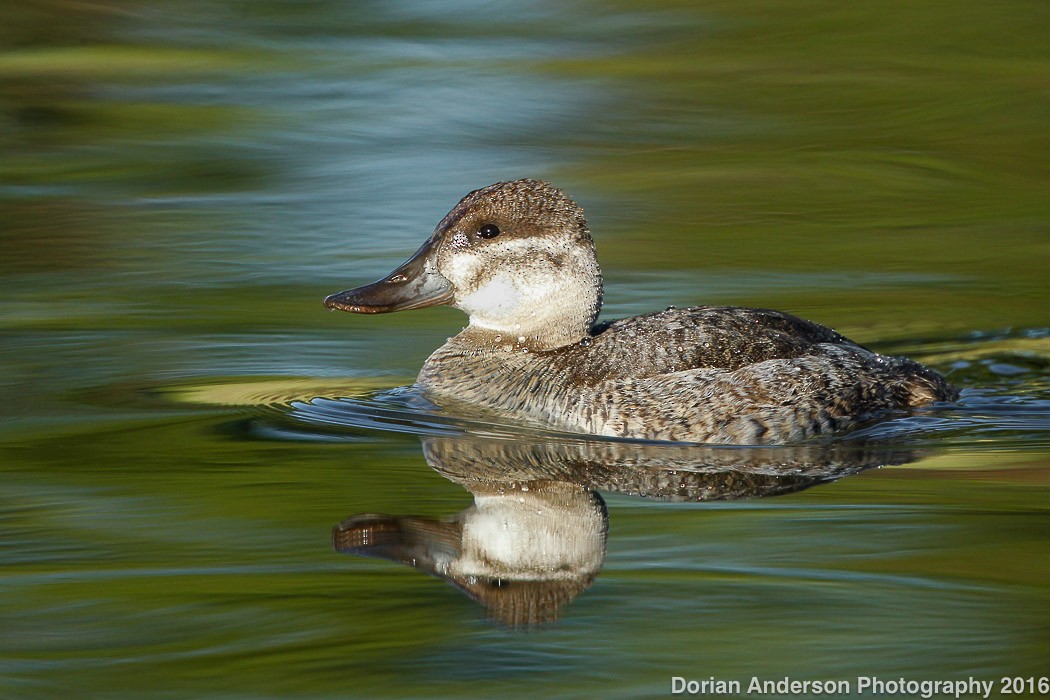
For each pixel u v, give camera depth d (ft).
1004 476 37.50
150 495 36.01
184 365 49.08
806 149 82.69
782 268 61.98
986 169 78.18
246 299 57.72
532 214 44.78
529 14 118.21
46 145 84.58
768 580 30.66
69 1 115.96
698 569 31.32
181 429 41.88
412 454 39.73
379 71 103.24
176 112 92.27
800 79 97.30
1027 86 92.99
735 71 100.07
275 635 28.40
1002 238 66.54
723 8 115.75
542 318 44.86
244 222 70.23
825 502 35.55
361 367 49.37
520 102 94.73
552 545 32.83
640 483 37.32
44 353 50.24
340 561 31.96
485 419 43.16
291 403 44.78
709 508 35.29
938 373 45.24
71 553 32.27
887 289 58.85
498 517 34.60
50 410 43.75
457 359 45.60
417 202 73.67
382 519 34.42
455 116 91.81
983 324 54.24
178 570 31.48
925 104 90.43
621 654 27.58
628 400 41.63
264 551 32.45
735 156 81.97
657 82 98.27
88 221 70.18
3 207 72.54
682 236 67.21
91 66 102.06
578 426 42.01
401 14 119.96
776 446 40.19
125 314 55.42
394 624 28.91
